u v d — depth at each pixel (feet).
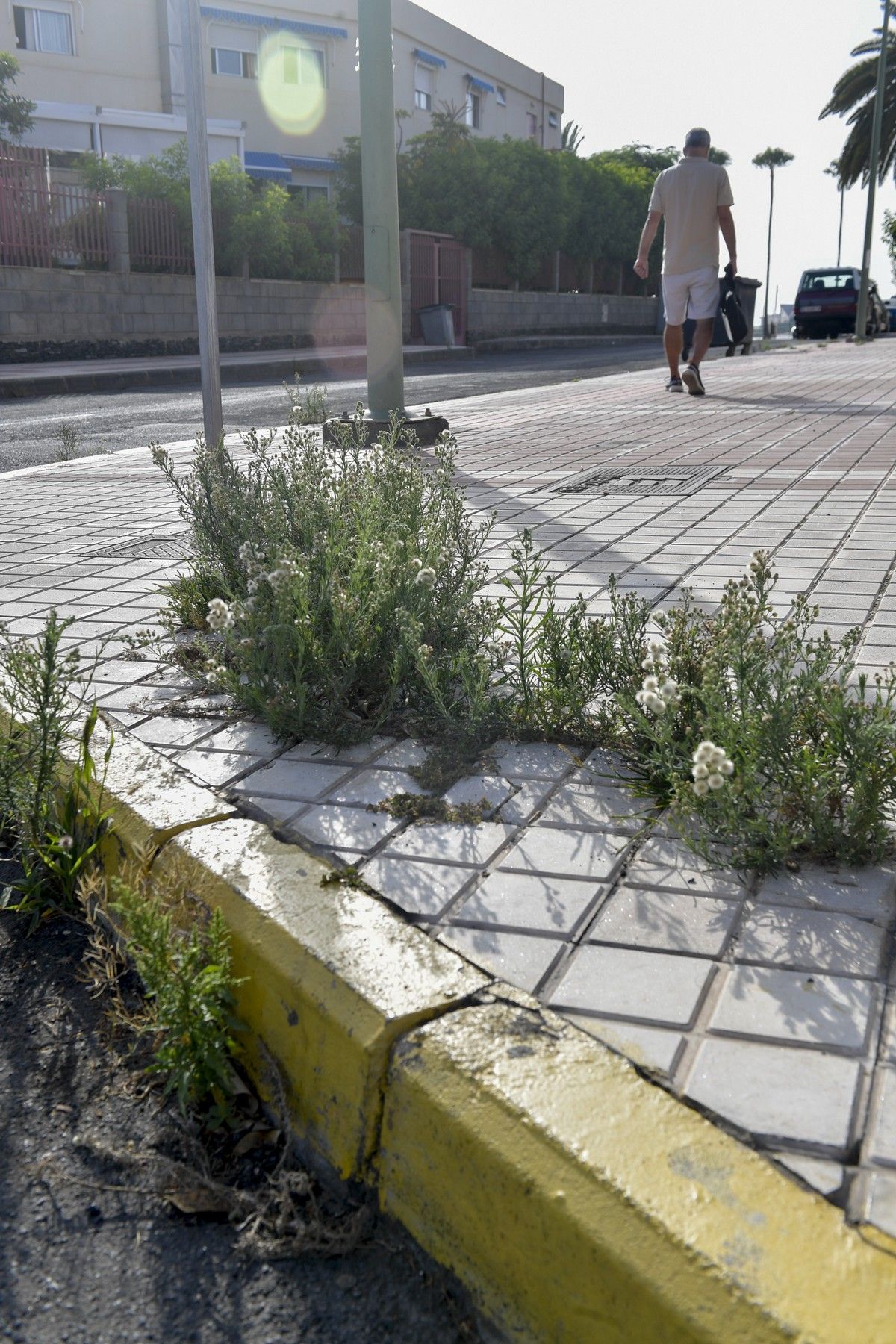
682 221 40.29
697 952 7.07
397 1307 5.61
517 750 10.37
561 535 18.69
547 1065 5.97
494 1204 5.48
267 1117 6.97
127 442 36.22
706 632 10.78
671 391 44.14
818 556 16.55
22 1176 6.52
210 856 8.41
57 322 70.69
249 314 84.17
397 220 30.35
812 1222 4.93
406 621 11.16
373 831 8.82
